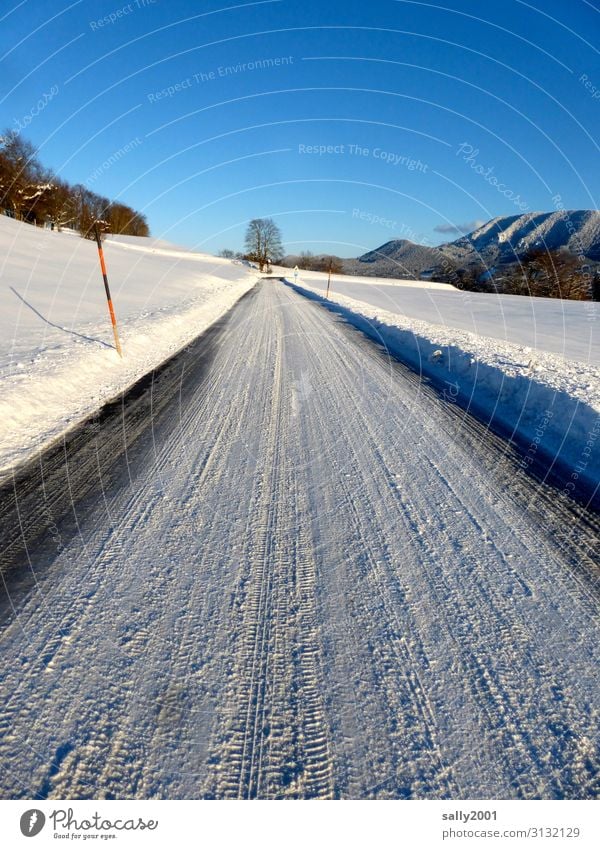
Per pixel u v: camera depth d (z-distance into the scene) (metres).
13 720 1.53
